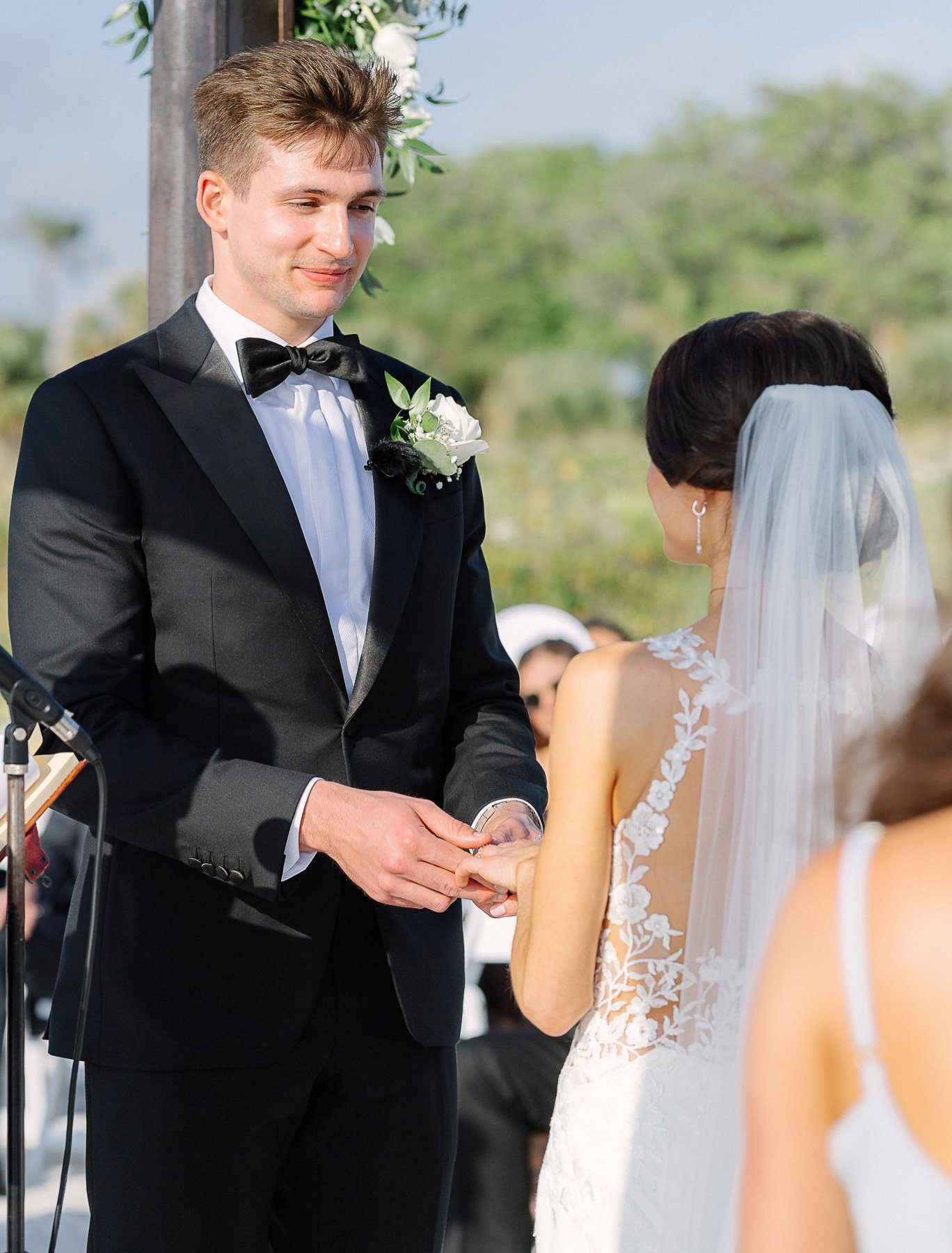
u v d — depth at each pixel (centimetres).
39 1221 543
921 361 3194
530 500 2278
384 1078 285
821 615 224
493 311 3556
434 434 297
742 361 232
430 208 3616
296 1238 292
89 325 3862
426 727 295
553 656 486
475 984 466
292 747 277
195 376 284
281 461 288
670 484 240
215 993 271
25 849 249
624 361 3478
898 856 131
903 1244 120
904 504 230
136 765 262
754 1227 129
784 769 220
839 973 128
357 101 279
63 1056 276
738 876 220
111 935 274
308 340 299
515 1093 415
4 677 232
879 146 3453
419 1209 289
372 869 260
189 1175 269
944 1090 122
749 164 3478
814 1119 128
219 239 293
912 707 141
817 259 3381
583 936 229
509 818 282
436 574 298
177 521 274
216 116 283
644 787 227
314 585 279
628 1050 228
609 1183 226
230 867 263
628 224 3525
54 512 273
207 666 274
